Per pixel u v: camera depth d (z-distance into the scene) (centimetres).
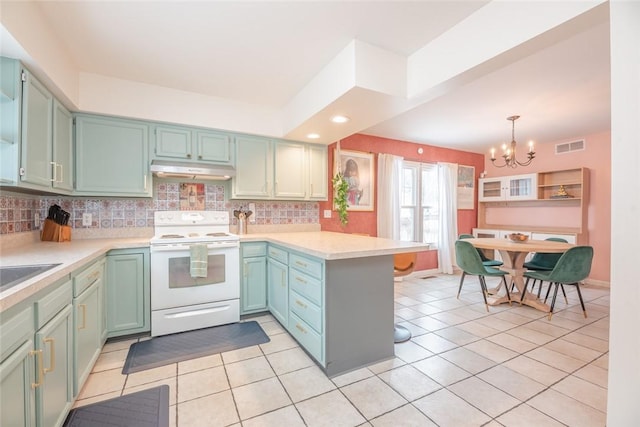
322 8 166
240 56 218
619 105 111
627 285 110
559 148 475
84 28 183
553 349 231
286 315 250
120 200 283
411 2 162
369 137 437
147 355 217
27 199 230
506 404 165
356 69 197
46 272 125
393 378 191
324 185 361
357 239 261
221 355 218
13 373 98
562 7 136
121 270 237
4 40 144
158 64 230
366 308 206
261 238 290
